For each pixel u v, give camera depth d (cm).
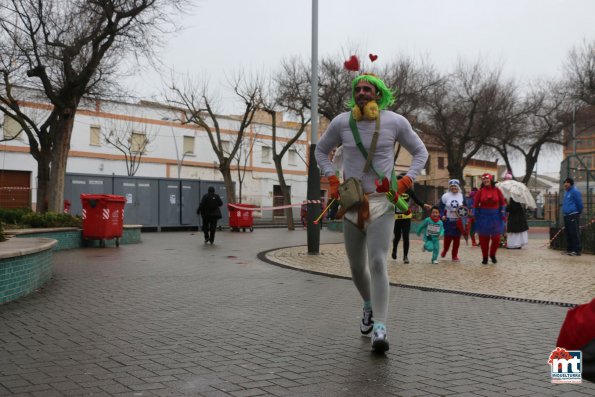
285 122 5309
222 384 396
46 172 1989
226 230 2950
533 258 1397
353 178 491
